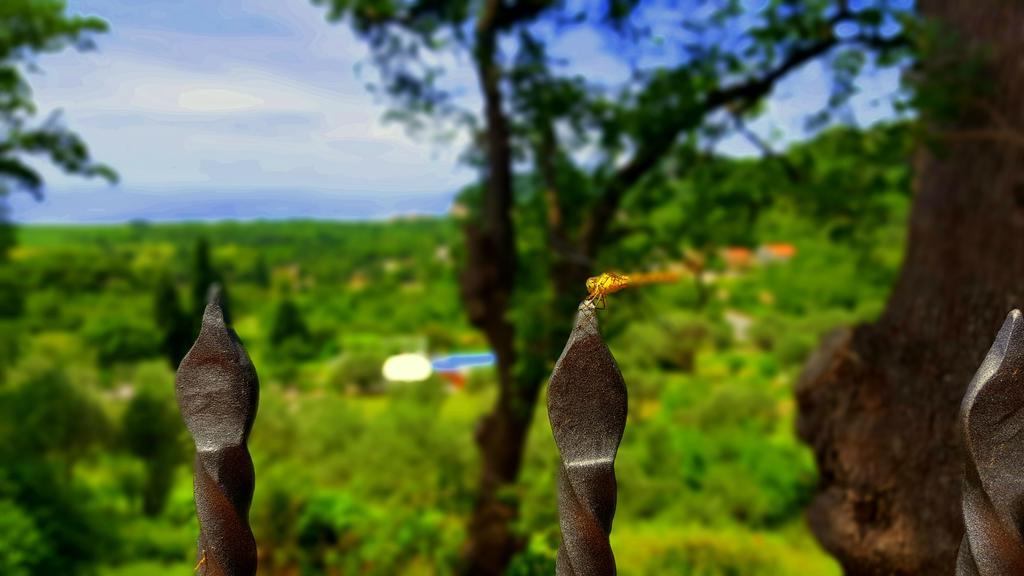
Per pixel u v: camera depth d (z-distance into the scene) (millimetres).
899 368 2637
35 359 20516
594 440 1007
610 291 1056
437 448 15977
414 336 60156
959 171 3623
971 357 2512
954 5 4426
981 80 3896
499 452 8109
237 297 70688
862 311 10414
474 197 9375
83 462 16391
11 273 20469
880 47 6000
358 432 18531
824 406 2709
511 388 8078
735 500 14383
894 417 2541
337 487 15219
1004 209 3195
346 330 63250
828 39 6586
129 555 12328
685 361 28906
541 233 7762
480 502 8039
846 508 2564
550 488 4590
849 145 6184
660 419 19250
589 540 999
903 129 4578
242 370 1089
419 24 8523
